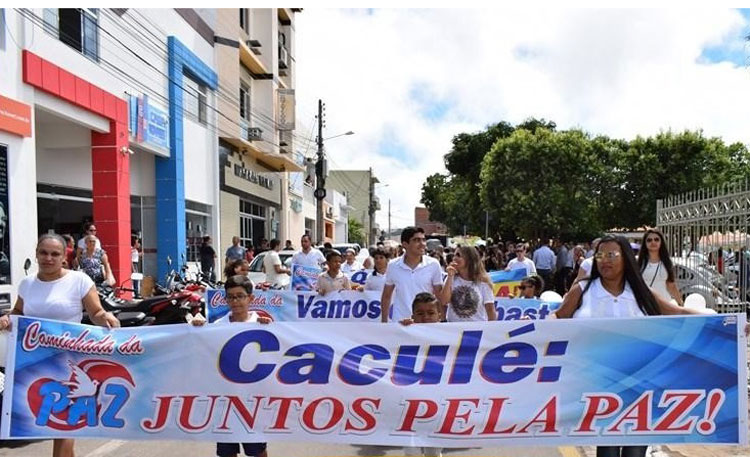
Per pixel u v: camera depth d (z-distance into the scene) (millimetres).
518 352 3869
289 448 5219
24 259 10305
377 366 3943
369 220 79125
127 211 14469
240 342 3990
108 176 13922
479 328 3902
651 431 3770
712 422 3734
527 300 7242
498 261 22172
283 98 28312
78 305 4195
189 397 3988
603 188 31734
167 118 17312
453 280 5504
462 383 3896
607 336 3795
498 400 3867
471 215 43906
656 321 3758
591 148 31234
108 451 5160
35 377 3938
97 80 13398
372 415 3934
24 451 5090
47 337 3959
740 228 7160
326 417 3953
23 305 4125
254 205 27656
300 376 3967
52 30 11633
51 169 14211
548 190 30406
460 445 3883
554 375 3838
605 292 3840
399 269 5633
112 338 4000
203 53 20188
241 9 25953
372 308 7910
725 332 3732
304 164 36406
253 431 3971
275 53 27781
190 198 19125
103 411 3979
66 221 14742
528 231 31891
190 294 8750
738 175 29969
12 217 10055
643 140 31969
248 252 20406
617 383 3787
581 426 3818
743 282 7215
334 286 7945
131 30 15227
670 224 9766
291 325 3984
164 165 17656
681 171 30609
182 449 5219
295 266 10703
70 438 3959
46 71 11164
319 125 29641
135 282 14562
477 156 42906
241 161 24734
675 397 3754
